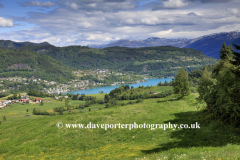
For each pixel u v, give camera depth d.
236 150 14.20
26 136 30.64
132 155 19.05
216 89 29.16
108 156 19.80
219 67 31.77
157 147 20.72
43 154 23.30
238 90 22.62
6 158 23.34
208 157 12.59
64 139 27.12
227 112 24.42
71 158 20.64
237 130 22.44
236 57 22.41
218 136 21.45
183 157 13.31
